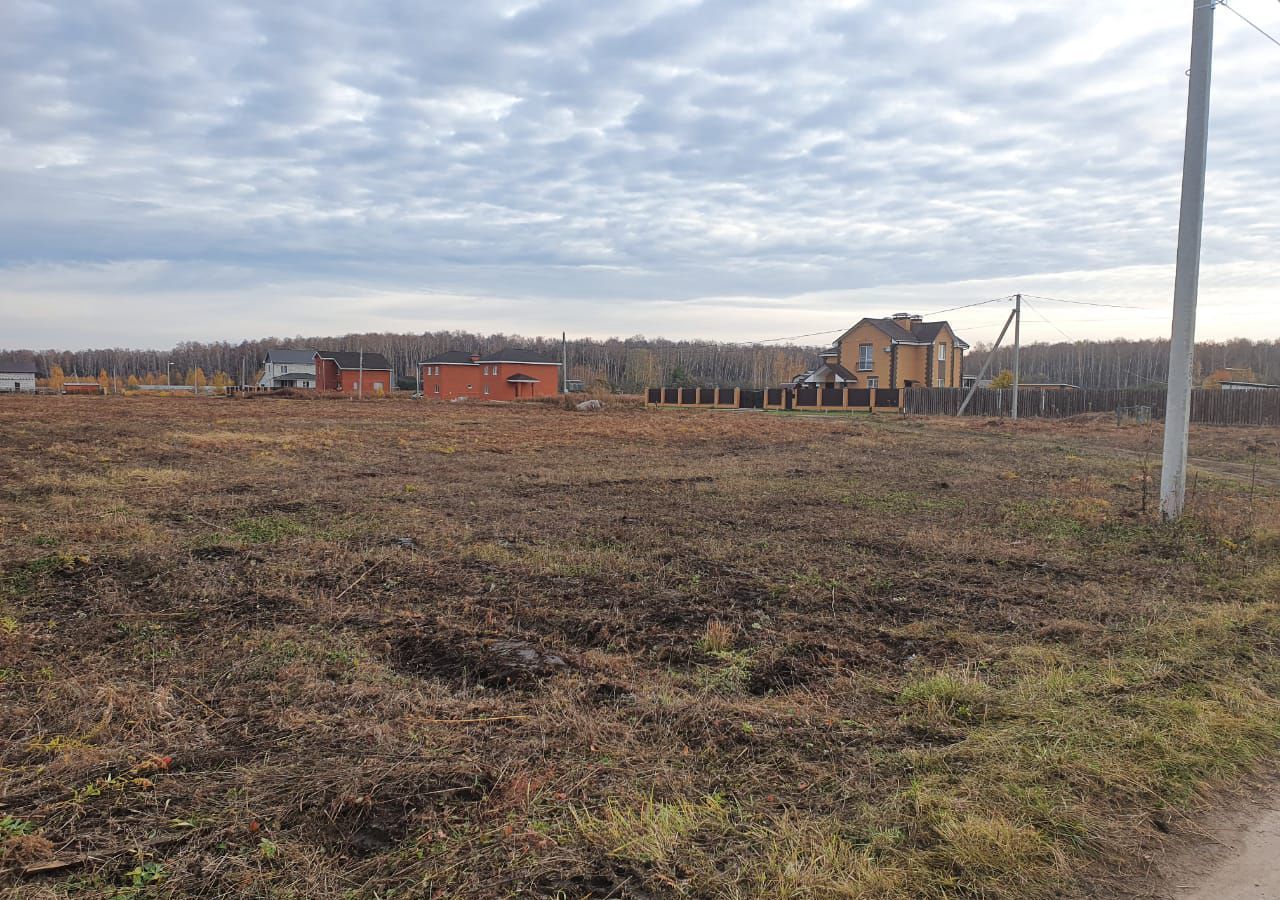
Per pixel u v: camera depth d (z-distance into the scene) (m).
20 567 5.82
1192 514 8.19
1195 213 8.07
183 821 2.50
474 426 25.09
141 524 7.64
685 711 3.40
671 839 2.42
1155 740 3.17
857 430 25.33
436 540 7.30
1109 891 2.33
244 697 3.61
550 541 7.36
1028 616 5.01
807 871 2.29
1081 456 17.34
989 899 2.26
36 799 2.63
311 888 2.18
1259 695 3.68
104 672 3.88
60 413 25.38
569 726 3.24
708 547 7.05
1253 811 2.79
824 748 3.12
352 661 4.08
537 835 2.43
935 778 2.86
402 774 2.79
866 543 7.33
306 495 10.11
